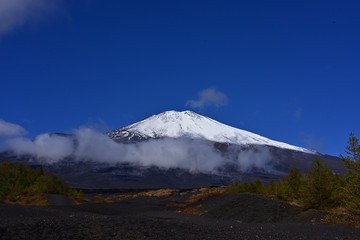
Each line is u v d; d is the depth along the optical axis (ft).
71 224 45.70
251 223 88.02
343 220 79.46
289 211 103.04
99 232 42.70
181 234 46.75
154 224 52.65
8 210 78.74
